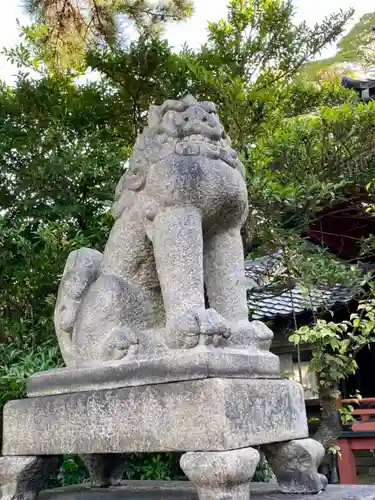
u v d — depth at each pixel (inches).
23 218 149.0
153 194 72.1
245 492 57.9
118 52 175.3
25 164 157.5
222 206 72.6
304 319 254.7
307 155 161.9
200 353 60.9
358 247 231.8
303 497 68.5
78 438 68.7
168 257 68.2
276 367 72.1
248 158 150.9
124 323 72.8
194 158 71.4
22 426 75.9
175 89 171.2
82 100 172.6
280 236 153.7
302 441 71.4
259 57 177.6
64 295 78.8
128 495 80.0
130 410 64.3
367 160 169.9
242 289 75.5
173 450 60.1
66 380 72.6
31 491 75.9
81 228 152.9
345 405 231.5
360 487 77.8
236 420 58.8
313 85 189.9
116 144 170.1
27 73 168.1
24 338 142.3
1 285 146.2
